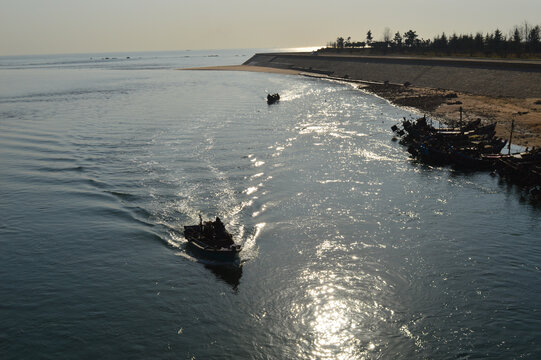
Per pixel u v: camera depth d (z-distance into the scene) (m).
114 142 77.00
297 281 33.62
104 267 36.12
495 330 27.75
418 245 38.53
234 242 37.31
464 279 33.25
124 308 30.81
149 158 66.06
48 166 63.16
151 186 53.66
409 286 32.62
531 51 171.75
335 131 84.25
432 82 146.38
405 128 76.75
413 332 27.92
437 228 41.72
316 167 60.69
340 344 27.20
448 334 27.58
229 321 29.45
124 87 181.88
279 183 54.09
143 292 32.69
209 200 48.75
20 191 53.28
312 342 27.45
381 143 74.38
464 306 30.14
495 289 31.91
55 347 27.20
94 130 88.19
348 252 37.56
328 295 31.86
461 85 131.88
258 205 47.22
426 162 63.16
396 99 123.75
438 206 47.03
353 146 72.38
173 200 49.03
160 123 94.75
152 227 42.78
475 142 66.88
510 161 56.06
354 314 29.80
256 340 27.70
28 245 40.00
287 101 128.25
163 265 36.31
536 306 29.92
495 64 128.88
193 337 27.98
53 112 114.00
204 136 80.69
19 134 85.50
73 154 69.38
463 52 199.62
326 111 108.56
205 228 38.50
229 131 85.12
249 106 119.00
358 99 129.62
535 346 26.31
